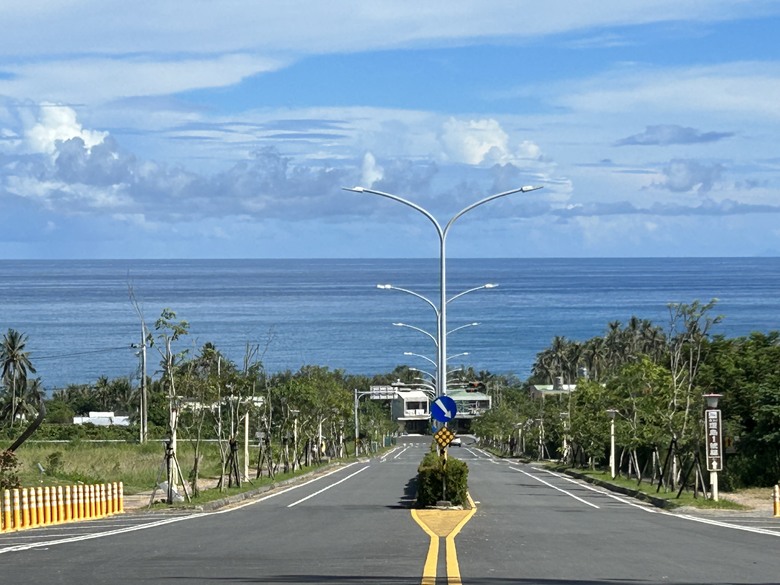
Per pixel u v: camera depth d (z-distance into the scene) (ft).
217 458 201.87
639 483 141.38
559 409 258.37
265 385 206.90
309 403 198.90
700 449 123.24
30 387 329.31
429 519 84.07
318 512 94.48
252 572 47.16
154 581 44.01
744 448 138.41
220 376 124.26
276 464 184.03
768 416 137.18
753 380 146.92
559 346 488.02
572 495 131.75
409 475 182.60
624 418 169.78
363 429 343.26
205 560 52.65
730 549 59.62
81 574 46.73
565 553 56.80
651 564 51.52
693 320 156.46
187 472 159.02
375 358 585.22
